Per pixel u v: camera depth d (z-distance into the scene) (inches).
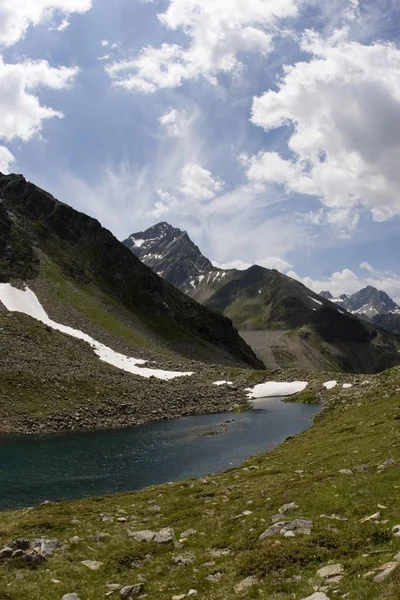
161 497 1293.1
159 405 3358.8
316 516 804.0
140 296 7549.2
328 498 884.6
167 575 684.7
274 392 4170.8
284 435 2618.1
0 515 1222.3
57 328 4744.1
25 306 5036.9
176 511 1091.3
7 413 2642.7
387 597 437.7
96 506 1229.1
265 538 745.6
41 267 6264.8
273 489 1104.2
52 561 769.6
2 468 1940.2
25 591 650.2
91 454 2198.6
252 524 848.3
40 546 819.4
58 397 2977.4
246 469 1577.3
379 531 644.1
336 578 530.9
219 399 3811.5
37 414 2721.5
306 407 3545.8
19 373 3065.9
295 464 1444.4
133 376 3870.6
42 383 3056.1
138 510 1133.7
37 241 6924.2
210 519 948.0
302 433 2258.9
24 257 6200.8
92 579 702.5
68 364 3563.0
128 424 2913.4
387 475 948.0
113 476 1861.5
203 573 660.7
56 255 6904.5
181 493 1306.6
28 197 7657.5
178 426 2920.8
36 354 3518.7
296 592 524.7
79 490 1680.6
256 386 4345.5
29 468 1947.6
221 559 708.7
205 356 6875.0
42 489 1686.8
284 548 652.7
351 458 1272.1
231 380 4515.3
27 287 5570.9
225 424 2972.4
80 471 1924.2
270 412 3388.3
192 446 2383.1
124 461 2090.3
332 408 3046.3
